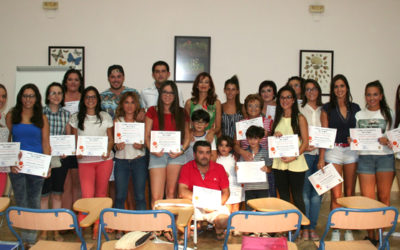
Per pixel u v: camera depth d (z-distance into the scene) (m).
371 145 3.04
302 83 3.92
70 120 3.27
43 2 5.26
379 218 2.09
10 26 5.29
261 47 5.50
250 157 3.29
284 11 5.50
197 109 3.33
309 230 3.26
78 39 5.34
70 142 3.14
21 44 5.30
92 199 2.55
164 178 3.23
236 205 3.49
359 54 5.59
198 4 5.41
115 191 3.50
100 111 3.31
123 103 3.28
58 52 5.32
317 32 5.54
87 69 5.36
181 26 5.42
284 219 2.09
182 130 3.25
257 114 3.40
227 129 3.54
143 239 2.04
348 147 3.23
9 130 3.00
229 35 5.46
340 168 3.24
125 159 3.24
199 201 2.57
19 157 2.85
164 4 5.38
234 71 5.50
